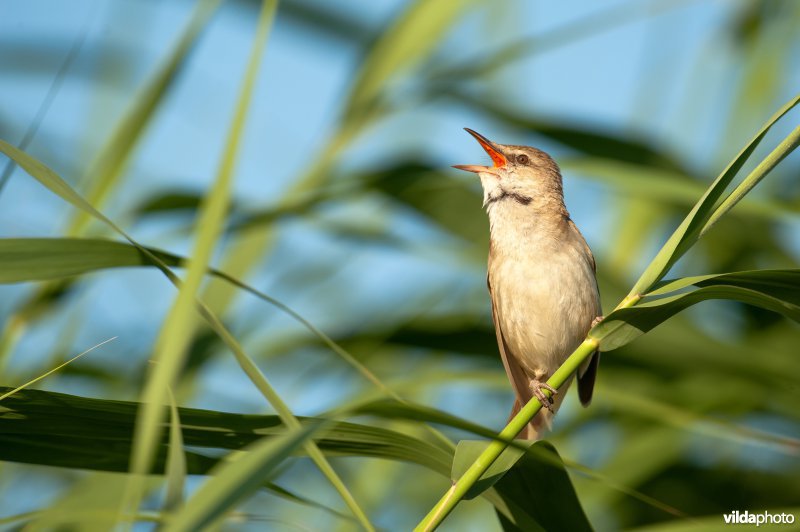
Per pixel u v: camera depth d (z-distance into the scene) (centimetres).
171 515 334
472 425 419
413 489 1034
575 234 948
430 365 993
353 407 406
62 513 478
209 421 468
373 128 830
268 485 504
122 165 698
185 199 809
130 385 912
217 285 806
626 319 479
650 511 1012
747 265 1020
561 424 1065
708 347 859
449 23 797
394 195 855
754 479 1018
